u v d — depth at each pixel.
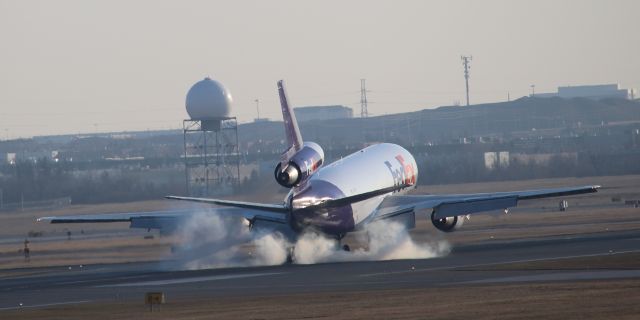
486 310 128.25
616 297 133.38
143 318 139.62
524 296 140.75
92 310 154.12
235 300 158.62
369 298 150.25
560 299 134.75
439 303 138.50
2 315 154.00
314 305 144.62
